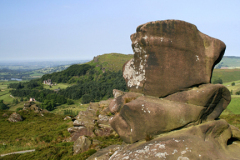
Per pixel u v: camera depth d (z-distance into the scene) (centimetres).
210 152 740
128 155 778
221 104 973
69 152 1664
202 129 846
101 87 15388
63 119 4009
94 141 1731
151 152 745
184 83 930
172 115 859
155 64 949
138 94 1004
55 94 14662
